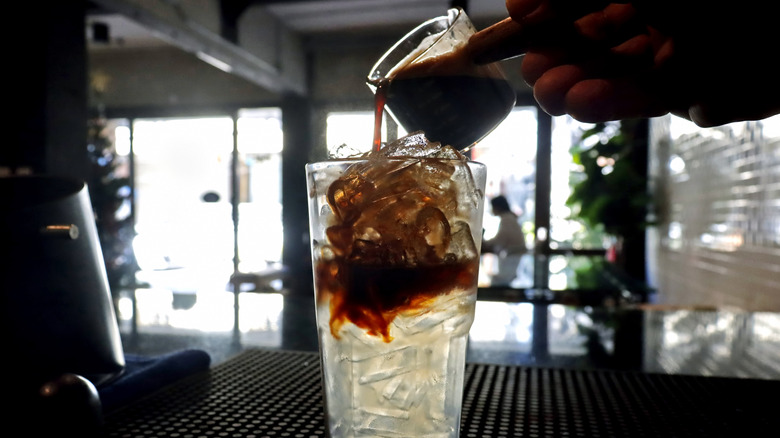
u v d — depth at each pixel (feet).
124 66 11.28
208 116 11.20
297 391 1.10
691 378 1.22
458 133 1.04
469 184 0.77
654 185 8.66
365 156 0.82
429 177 0.73
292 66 9.90
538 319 2.04
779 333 1.82
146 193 12.00
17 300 0.93
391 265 0.72
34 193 1.10
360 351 0.72
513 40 0.93
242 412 0.99
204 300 2.35
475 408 1.03
